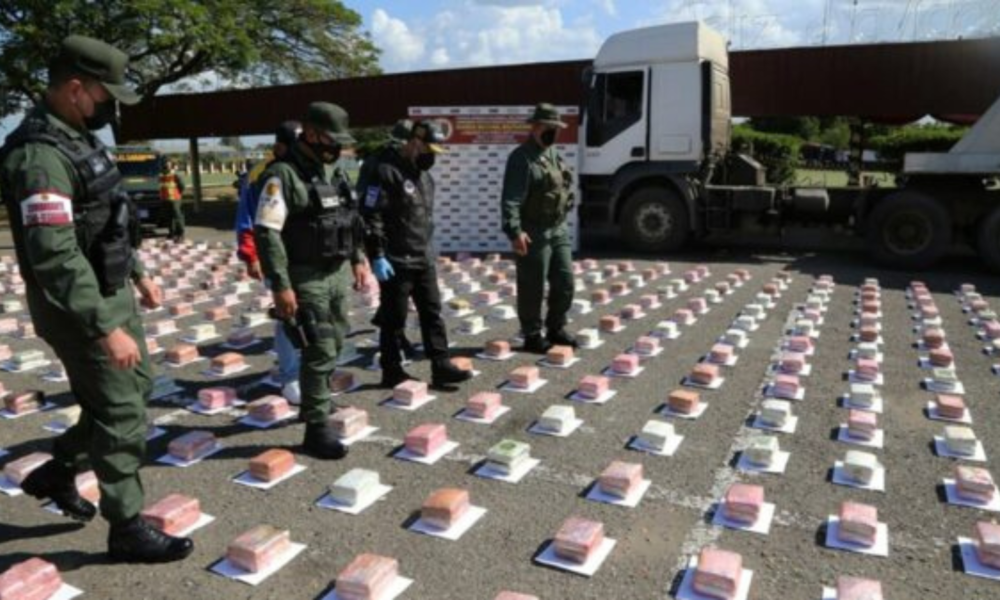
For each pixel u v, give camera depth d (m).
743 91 15.34
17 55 19.53
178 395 5.19
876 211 10.70
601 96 11.89
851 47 14.56
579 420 4.70
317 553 3.15
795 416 4.76
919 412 4.87
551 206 5.88
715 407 4.93
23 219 2.56
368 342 6.63
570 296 6.30
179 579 2.97
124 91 2.76
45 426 4.66
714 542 3.24
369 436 4.43
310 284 3.96
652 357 6.15
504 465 3.92
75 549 3.19
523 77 17.53
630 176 11.88
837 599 2.71
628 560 3.10
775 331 7.02
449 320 7.54
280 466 3.88
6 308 8.26
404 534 3.31
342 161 4.96
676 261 11.52
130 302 2.96
